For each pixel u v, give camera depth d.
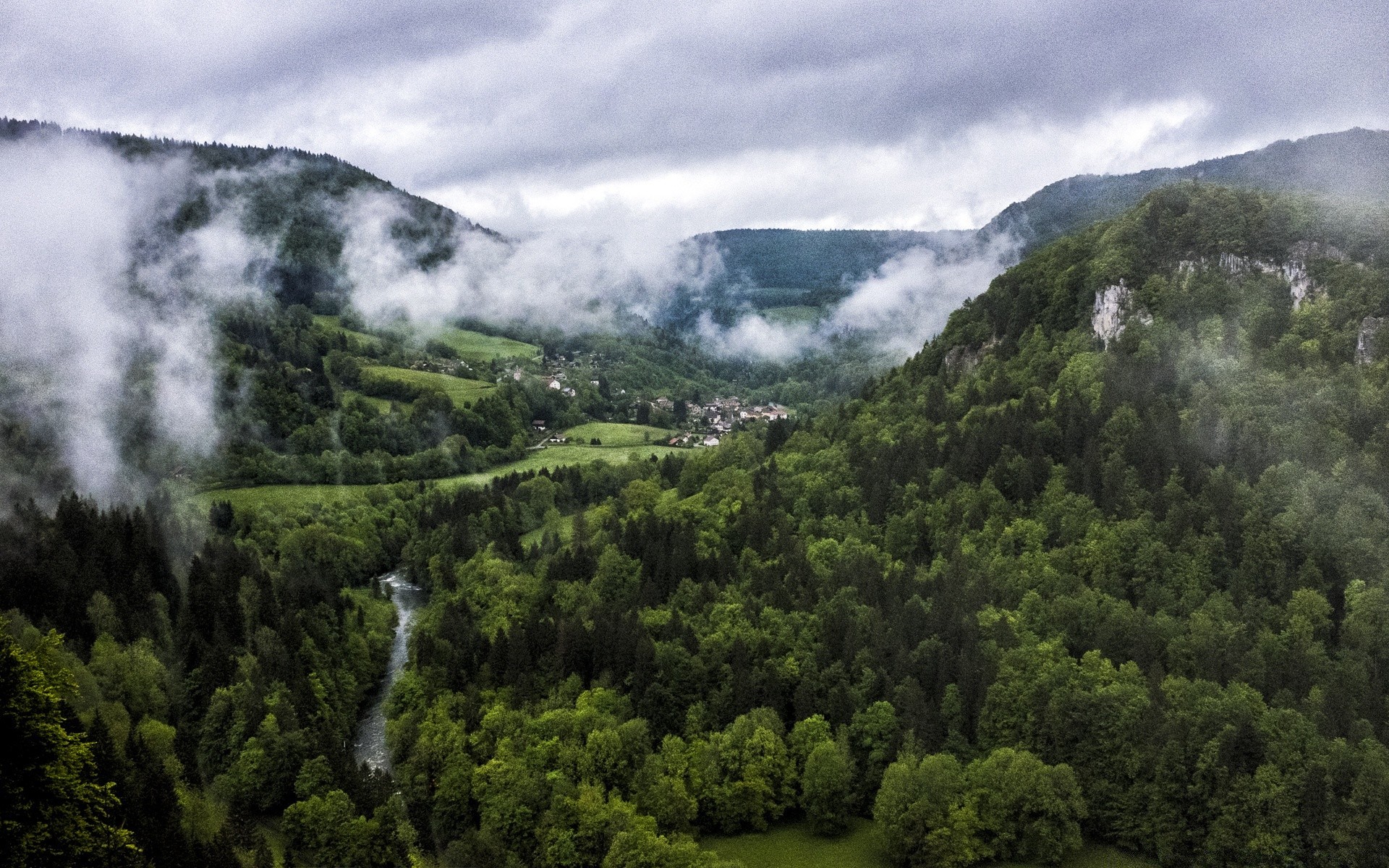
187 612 141.12
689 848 102.25
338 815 103.75
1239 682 113.12
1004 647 126.00
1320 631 121.94
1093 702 111.94
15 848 54.91
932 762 107.19
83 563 142.62
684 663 129.50
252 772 111.62
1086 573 137.62
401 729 128.88
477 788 115.25
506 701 132.62
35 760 57.59
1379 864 93.31
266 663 132.25
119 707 111.88
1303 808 98.19
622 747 117.88
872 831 112.69
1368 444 138.38
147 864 78.88
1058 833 104.38
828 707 122.69
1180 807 104.50
